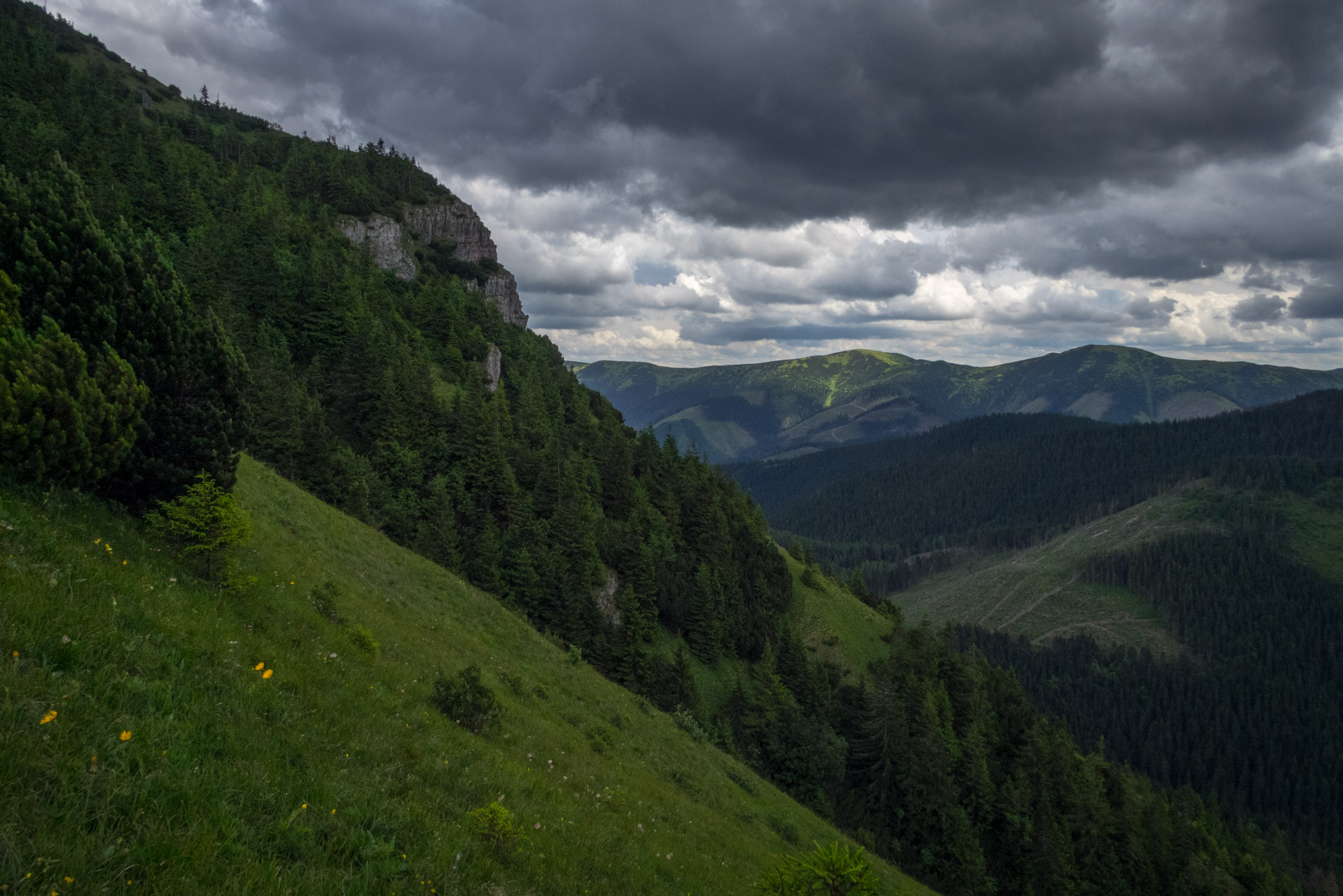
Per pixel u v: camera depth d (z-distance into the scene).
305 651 15.21
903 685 84.69
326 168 161.38
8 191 15.53
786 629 96.38
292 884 6.45
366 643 19.56
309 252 112.31
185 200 99.75
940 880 65.44
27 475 12.73
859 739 80.69
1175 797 129.25
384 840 8.44
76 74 142.50
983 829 73.81
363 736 12.05
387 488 71.69
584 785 19.89
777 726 71.81
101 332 15.91
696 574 94.94
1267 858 128.25
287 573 22.55
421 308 120.62
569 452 103.38
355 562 33.16
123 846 5.65
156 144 113.94
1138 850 80.56
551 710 29.56
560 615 69.25
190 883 5.65
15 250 15.31
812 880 10.43
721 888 17.36
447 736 15.64
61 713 6.75
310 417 67.06
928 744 72.75
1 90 108.56
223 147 156.75
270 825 7.27
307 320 94.81
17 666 6.98
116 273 16.56
